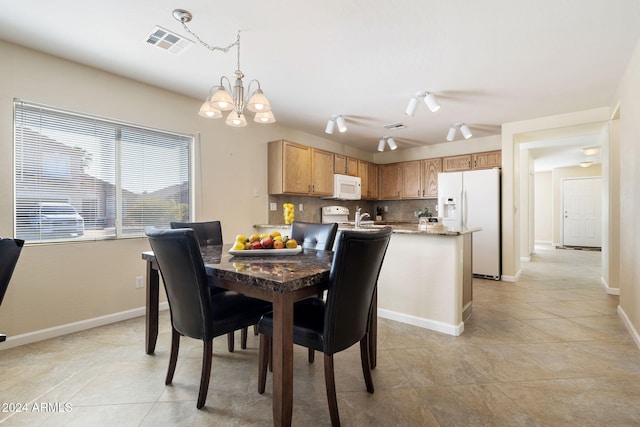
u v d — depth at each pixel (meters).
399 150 6.07
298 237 2.58
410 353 2.16
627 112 2.59
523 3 1.84
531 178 6.77
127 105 2.85
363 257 1.41
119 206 2.87
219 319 1.61
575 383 1.77
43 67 2.39
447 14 1.94
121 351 2.19
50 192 2.48
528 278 4.55
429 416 1.50
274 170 4.15
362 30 2.11
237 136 3.82
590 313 2.98
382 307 2.92
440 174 4.87
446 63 2.58
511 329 2.59
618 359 2.05
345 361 2.06
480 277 4.57
